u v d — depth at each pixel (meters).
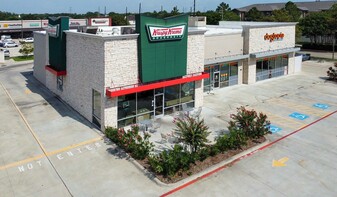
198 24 40.12
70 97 27.66
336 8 67.50
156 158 17.45
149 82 23.77
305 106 28.92
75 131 22.45
